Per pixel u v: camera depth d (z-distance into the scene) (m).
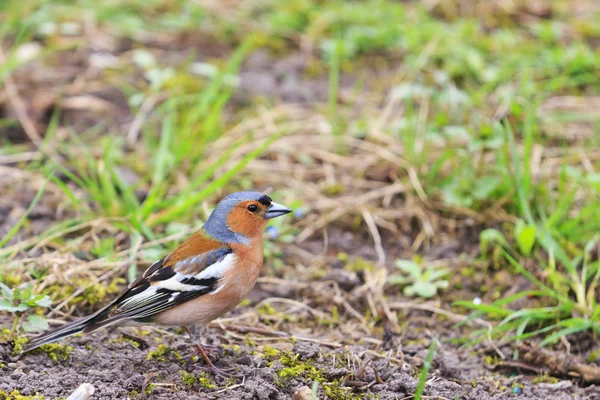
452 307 11.23
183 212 12.10
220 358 9.30
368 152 13.90
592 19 17.73
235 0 18.16
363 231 12.56
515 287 11.41
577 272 11.44
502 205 12.55
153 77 15.11
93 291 10.44
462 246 12.23
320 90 15.66
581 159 13.44
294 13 17.47
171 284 8.80
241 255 9.11
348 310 11.14
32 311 9.95
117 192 12.81
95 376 8.69
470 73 15.80
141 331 9.92
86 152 12.84
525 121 13.62
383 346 10.39
